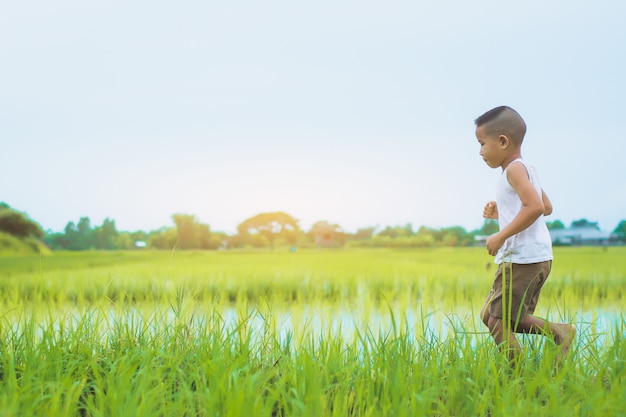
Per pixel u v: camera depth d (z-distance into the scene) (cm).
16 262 1844
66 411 261
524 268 359
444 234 5369
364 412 278
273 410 298
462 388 289
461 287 847
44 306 585
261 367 340
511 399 277
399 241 5734
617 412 255
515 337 351
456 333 355
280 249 7888
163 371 318
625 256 2091
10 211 3478
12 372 277
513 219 363
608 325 491
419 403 262
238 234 7938
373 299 750
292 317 544
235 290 812
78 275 976
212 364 300
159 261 1962
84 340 364
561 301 709
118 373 304
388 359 316
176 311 405
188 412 269
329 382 306
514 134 376
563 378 302
